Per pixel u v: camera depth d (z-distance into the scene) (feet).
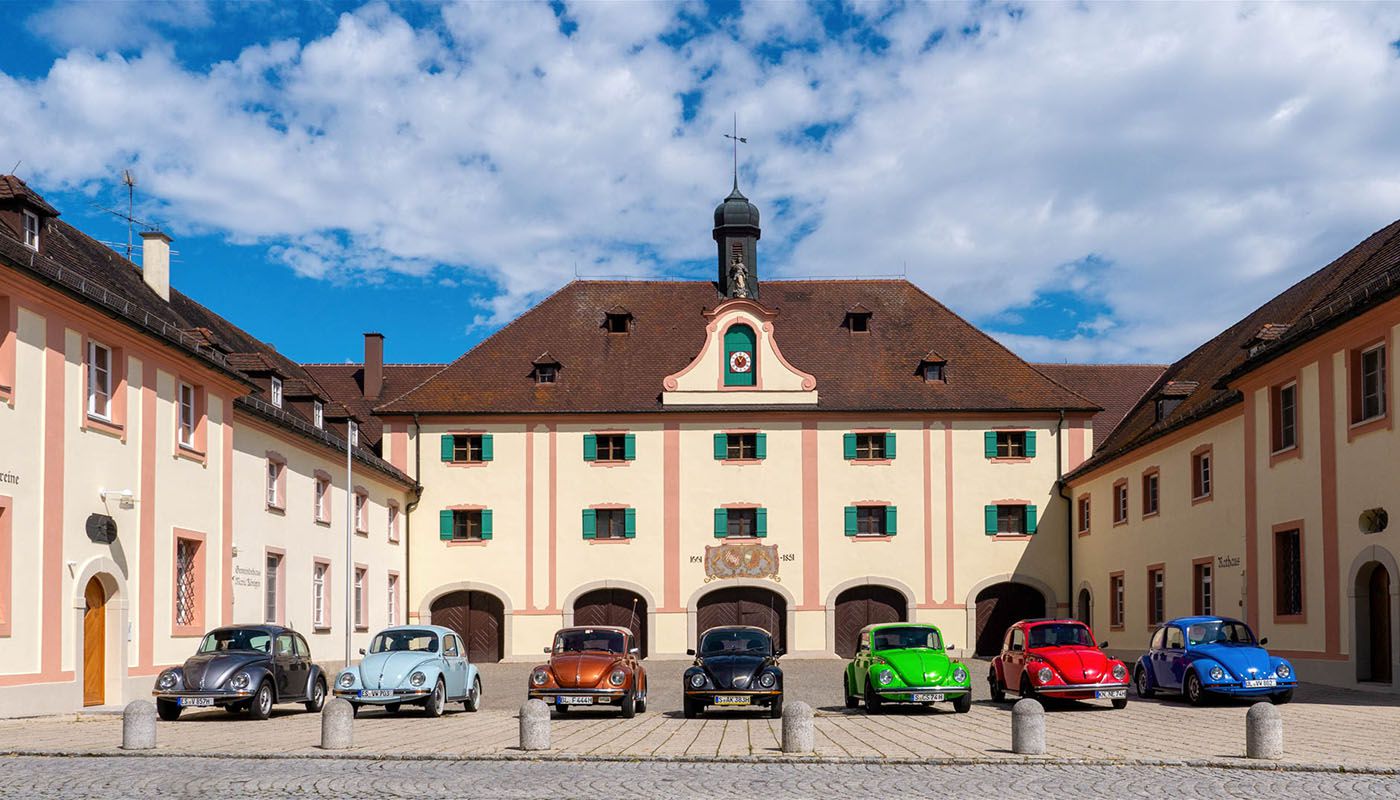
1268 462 108.78
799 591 164.25
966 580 165.27
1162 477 135.13
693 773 52.06
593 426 167.02
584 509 165.68
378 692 84.43
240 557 112.16
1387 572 90.17
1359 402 94.43
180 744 63.72
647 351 173.99
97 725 75.97
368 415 178.29
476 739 68.03
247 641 83.97
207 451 105.40
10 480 77.36
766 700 82.02
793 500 165.78
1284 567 107.14
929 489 166.30
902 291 183.01
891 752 59.47
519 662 162.91
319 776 50.75
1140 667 94.12
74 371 84.94
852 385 169.68
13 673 77.15
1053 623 91.15
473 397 167.84
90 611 88.22
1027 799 44.78
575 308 179.93
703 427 166.71
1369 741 61.62
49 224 103.30
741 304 168.66
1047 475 167.02
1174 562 131.13
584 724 78.43
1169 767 53.42
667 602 164.14
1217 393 129.49
